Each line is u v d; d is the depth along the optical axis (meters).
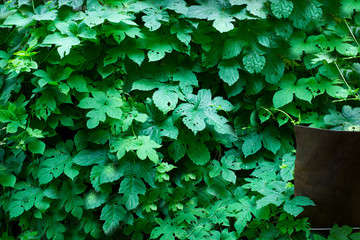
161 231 2.12
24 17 2.16
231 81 2.23
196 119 2.06
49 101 2.06
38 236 2.19
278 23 2.27
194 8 2.21
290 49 2.29
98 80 2.31
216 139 2.31
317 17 2.28
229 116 2.41
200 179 2.29
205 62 2.31
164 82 2.30
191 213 2.22
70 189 2.18
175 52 2.33
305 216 2.01
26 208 2.08
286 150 2.33
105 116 2.03
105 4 2.26
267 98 2.36
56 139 2.28
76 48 2.19
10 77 2.15
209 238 2.11
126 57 2.29
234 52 2.22
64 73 2.08
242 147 2.30
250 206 2.09
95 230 2.21
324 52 2.24
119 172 2.08
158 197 2.21
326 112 2.31
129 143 2.02
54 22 2.09
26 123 2.13
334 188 1.90
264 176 2.16
